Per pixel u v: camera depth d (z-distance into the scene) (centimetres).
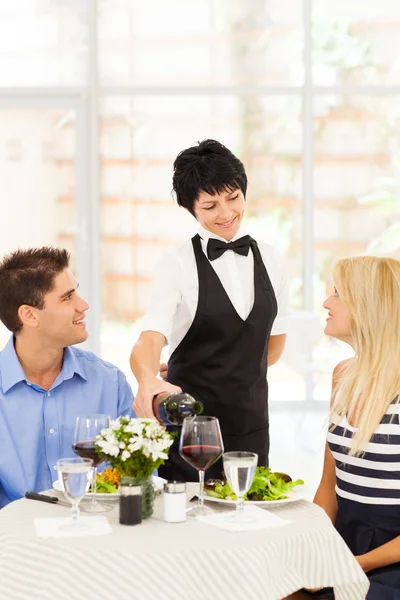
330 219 913
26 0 887
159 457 238
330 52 901
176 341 342
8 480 295
